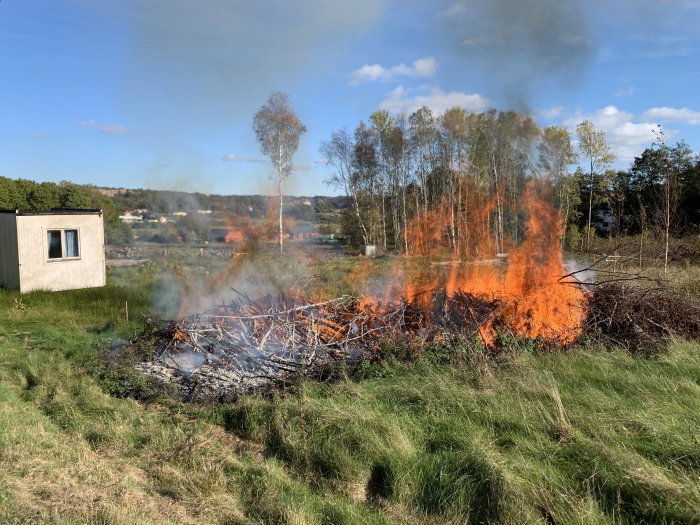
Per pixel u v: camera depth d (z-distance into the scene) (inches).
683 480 140.3
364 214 1525.6
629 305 305.0
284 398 216.8
